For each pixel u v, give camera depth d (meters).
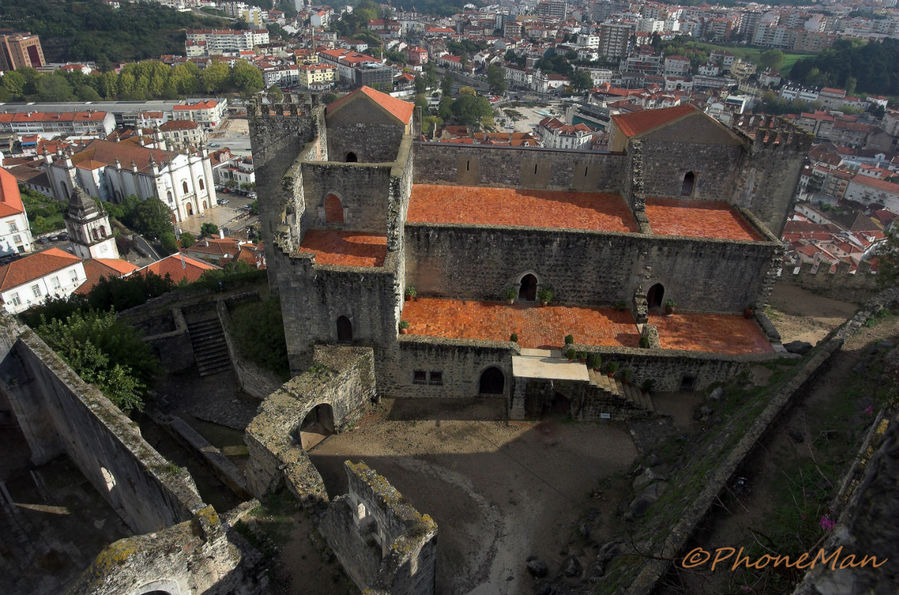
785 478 22.88
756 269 39.72
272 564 27.22
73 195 102.25
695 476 25.12
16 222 119.94
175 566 21.17
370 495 25.05
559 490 31.80
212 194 162.38
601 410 36.69
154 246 129.50
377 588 21.31
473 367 38.12
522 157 46.28
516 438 35.91
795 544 19.02
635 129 46.91
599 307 42.03
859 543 10.27
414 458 34.34
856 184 159.62
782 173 44.00
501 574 27.12
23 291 89.44
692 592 18.70
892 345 30.92
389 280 35.59
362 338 38.00
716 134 44.38
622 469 33.09
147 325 49.22
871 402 26.59
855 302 46.75
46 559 30.28
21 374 33.28
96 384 37.72
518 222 42.03
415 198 45.22
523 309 41.62
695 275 40.34
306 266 35.59
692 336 39.62
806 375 28.47
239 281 54.88
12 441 37.41
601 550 25.84
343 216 42.34
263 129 43.00
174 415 42.44
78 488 34.41
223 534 22.28
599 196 46.44
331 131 45.09
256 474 32.84
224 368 48.03
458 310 41.38
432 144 46.16
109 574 19.31
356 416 37.94
